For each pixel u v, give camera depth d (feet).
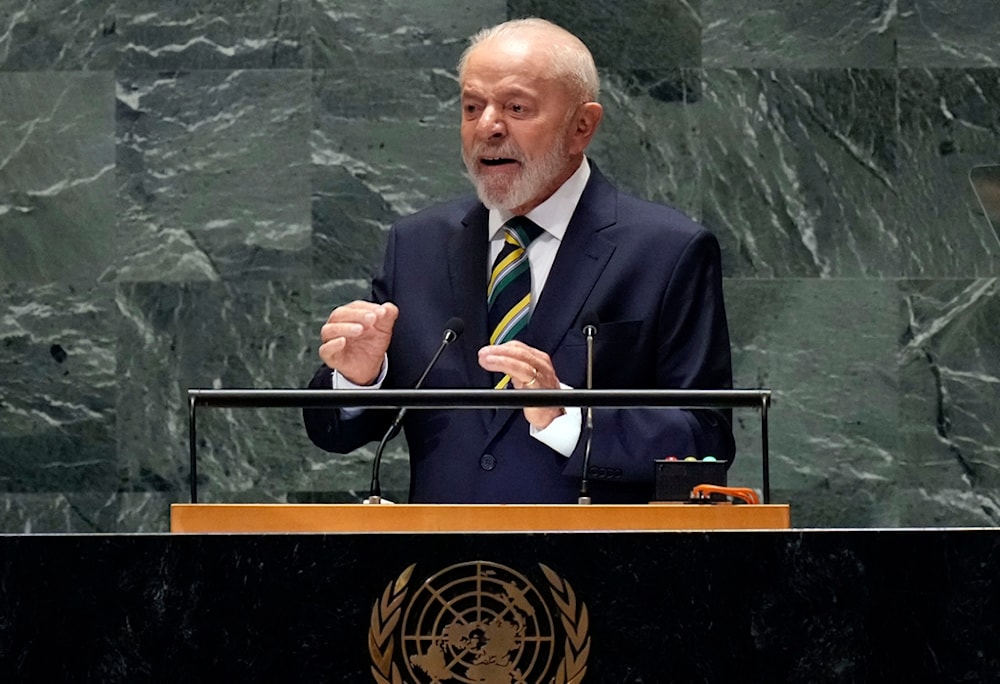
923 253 70.38
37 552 29.37
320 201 70.18
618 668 29.45
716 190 70.54
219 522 32.07
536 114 46.78
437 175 70.33
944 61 70.79
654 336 46.52
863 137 70.69
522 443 45.11
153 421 69.31
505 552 29.68
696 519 32.12
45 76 70.18
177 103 70.23
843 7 71.00
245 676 29.19
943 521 69.51
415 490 46.44
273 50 70.54
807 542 29.73
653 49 70.90
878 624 29.53
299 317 69.82
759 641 29.53
